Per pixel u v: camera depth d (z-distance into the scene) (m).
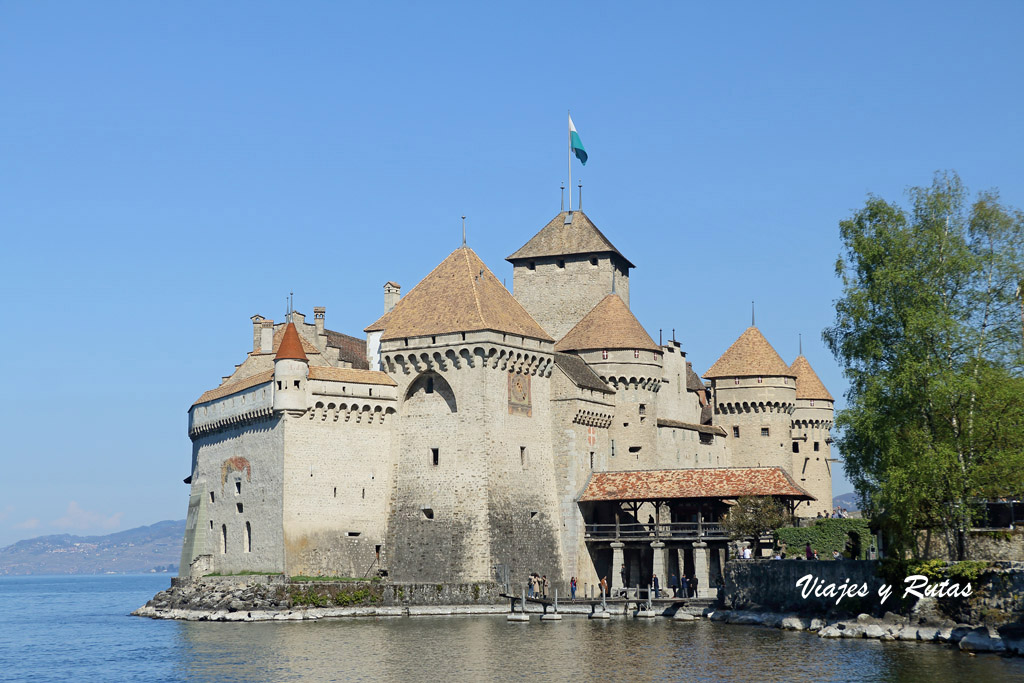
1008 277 72.69
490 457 99.06
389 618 92.88
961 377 70.31
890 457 71.38
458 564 97.81
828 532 93.06
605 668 66.31
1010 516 82.81
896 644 72.56
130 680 67.06
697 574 100.25
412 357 102.31
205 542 108.25
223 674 66.56
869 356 75.38
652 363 116.12
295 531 96.06
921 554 78.81
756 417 129.50
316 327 111.62
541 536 103.62
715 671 64.69
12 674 72.81
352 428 100.50
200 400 113.62
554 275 127.88
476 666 67.50
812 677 61.97
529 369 104.88
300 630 85.19
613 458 113.75
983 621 71.38
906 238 74.44
